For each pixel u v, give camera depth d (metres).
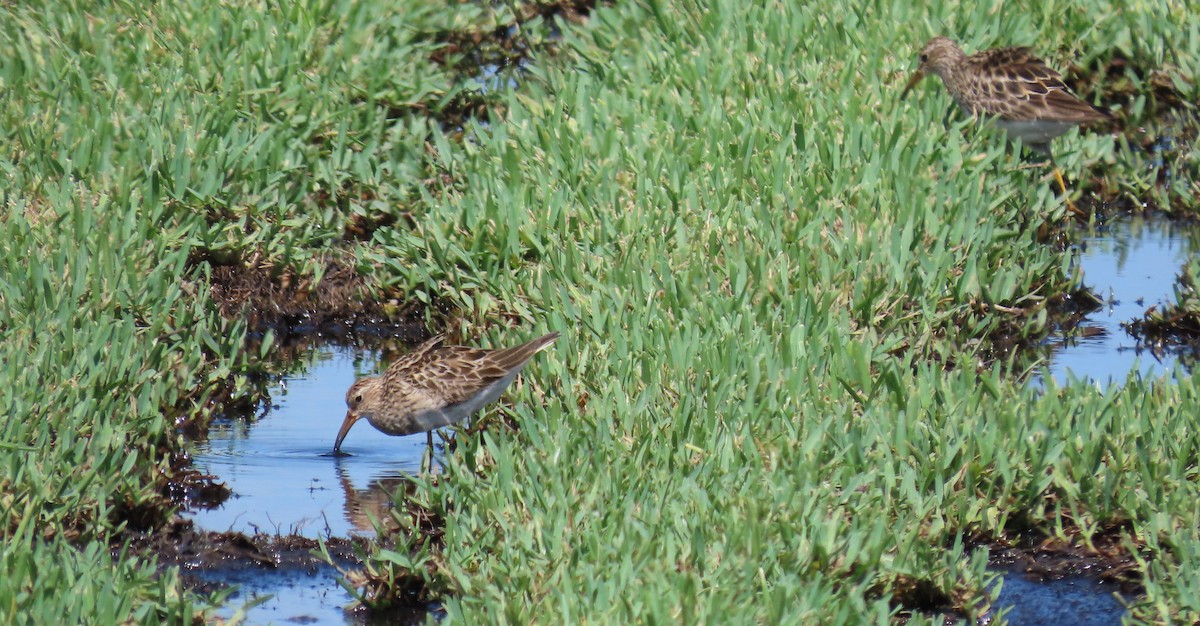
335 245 23.83
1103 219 26.30
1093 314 22.69
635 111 24.98
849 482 15.68
